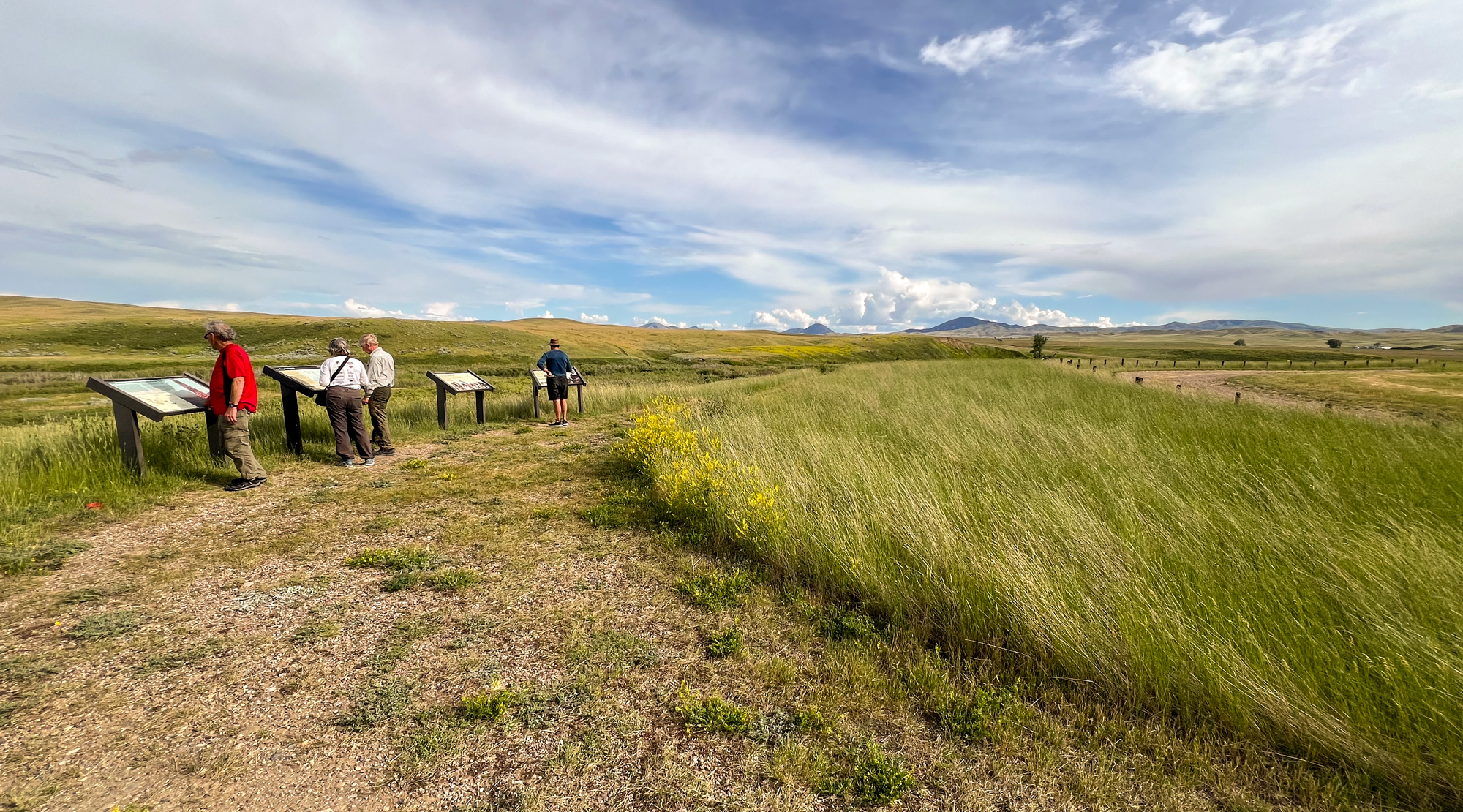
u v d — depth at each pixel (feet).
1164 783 7.09
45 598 11.03
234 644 9.64
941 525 13.41
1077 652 9.32
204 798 6.35
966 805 6.72
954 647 10.26
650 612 11.43
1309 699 8.12
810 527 14.12
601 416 41.63
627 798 6.64
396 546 14.53
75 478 17.70
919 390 47.47
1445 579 10.81
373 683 8.69
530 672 9.18
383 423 25.82
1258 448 23.04
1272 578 11.39
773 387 60.54
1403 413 53.47
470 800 6.52
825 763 7.30
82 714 7.65
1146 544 12.92
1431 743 7.35
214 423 21.62
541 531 16.11
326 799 6.43
